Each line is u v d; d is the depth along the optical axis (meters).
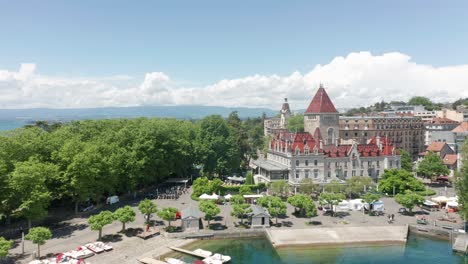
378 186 151.25
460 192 102.62
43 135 125.06
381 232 105.12
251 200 131.12
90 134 148.75
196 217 104.19
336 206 124.88
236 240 101.56
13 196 95.75
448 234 102.94
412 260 89.25
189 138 183.75
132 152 135.25
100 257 85.00
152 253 89.19
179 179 167.38
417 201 118.25
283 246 96.75
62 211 119.81
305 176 154.12
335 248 96.38
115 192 140.50
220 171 175.38
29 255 84.00
